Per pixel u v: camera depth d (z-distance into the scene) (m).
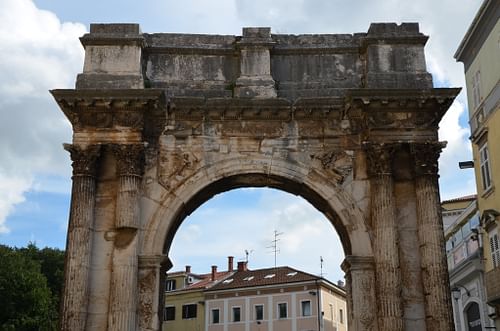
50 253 65.06
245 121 25.39
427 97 24.03
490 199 36.75
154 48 26.36
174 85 26.02
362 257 23.72
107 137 24.34
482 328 40.62
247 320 72.94
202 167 24.86
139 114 24.48
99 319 22.92
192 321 76.50
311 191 24.95
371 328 23.05
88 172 23.98
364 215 24.28
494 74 35.41
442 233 23.47
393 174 24.44
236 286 74.81
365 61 26.22
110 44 25.64
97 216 24.08
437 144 24.16
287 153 25.06
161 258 23.80
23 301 52.69
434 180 24.05
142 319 23.14
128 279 23.00
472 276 41.84
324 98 25.00
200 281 83.62
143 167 24.56
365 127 24.80
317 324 68.69
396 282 22.80
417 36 25.78
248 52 26.11
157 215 24.28
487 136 36.84
